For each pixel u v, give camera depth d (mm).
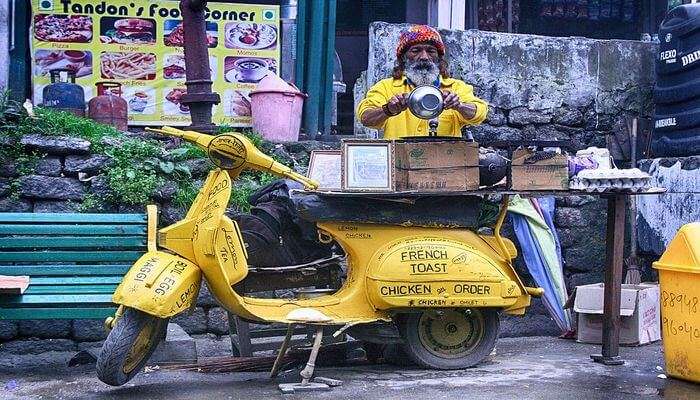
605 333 5035
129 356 4117
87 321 5363
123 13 7258
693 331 4500
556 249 6199
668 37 6473
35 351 5277
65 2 7164
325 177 4910
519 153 4738
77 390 4324
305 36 7359
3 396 4203
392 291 4602
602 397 4203
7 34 6871
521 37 6848
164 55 7332
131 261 4906
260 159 4414
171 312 4082
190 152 5805
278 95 6609
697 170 6074
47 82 7148
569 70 6938
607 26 10336
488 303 4715
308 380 4375
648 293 5789
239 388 4391
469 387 4387
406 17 9633
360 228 4766
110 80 7258
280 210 4922
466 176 4676
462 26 8781
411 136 4992
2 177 5426
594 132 6992
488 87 6777
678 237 4680
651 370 4879
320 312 4574
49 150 5496
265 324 4934
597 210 6559
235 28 7359
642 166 6727
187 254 4324
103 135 5801
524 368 4922
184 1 6164
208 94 6164
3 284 4301
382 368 4953
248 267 4715
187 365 4742
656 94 6625
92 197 5488
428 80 5055
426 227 4836
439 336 4883
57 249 4812
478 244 4879
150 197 5582
